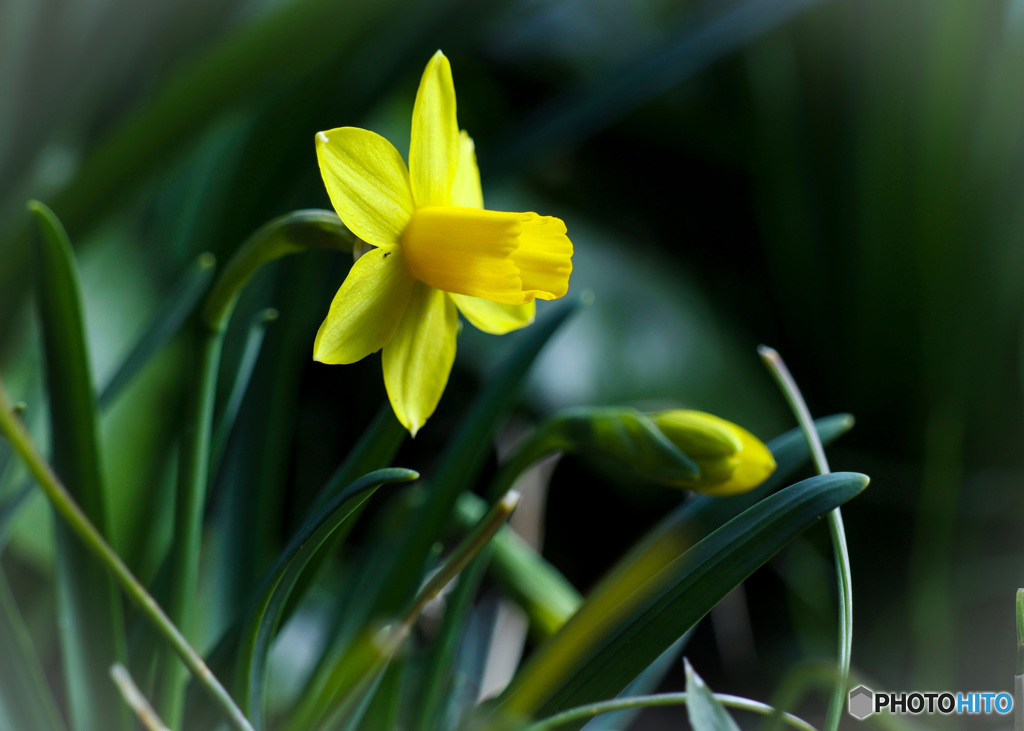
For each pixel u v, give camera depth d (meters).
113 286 0.83
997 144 0.97
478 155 0.85
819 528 1.02
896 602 0.98
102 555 0.54
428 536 0.61
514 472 0.60
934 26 0.95
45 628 0.67
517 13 0.94
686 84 1.24
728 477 0.59
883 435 1.10
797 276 1.14
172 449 0.72
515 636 0.69
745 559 0.56
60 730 0.58
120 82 0.85
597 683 0.56
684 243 1.29
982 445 1.06
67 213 0.67
